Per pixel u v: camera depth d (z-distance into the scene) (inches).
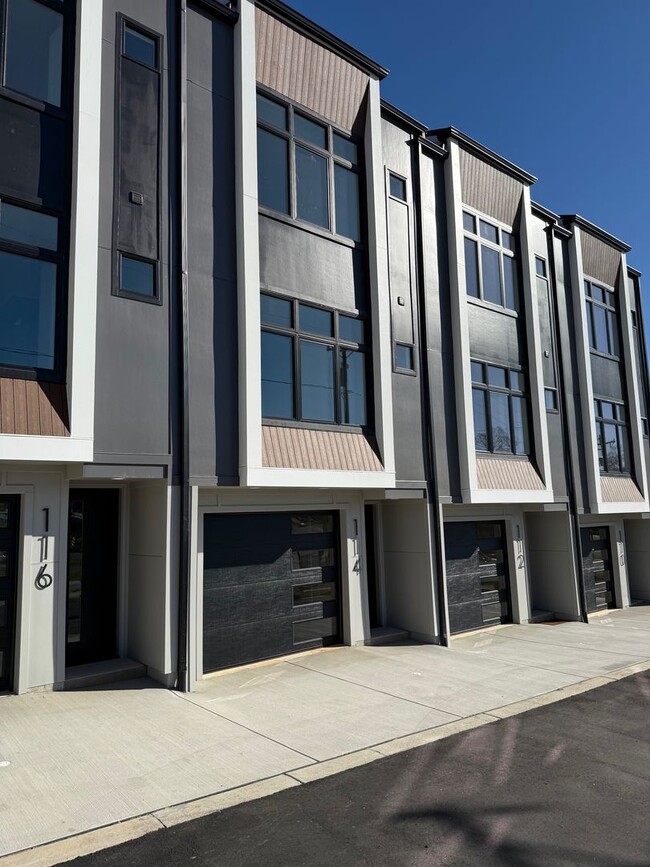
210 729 245.4
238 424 328.8
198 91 339.0
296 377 360.2
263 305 351.6
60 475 289.6
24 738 228.8
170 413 305.4
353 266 405.4
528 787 198.8
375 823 174.4
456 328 462.9
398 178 448.5
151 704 271.7
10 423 257.8
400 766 214.2
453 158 479.8
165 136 322.3
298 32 382.6
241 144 343.9
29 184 279.9
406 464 414.9
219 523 348.8
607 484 601.9
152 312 305.1
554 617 551.8
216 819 175.5
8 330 268.8
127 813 177.3
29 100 283.9
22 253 274.1
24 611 275.6
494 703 289.1
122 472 286.5
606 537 649.0
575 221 610.5
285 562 377.4
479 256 498.0
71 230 284.2
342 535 406.6
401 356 427.5
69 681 286.4
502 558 522.6
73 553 316.2
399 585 440.1
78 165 286.0
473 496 446.3
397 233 438.3
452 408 455.8
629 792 196.1
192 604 316.2
